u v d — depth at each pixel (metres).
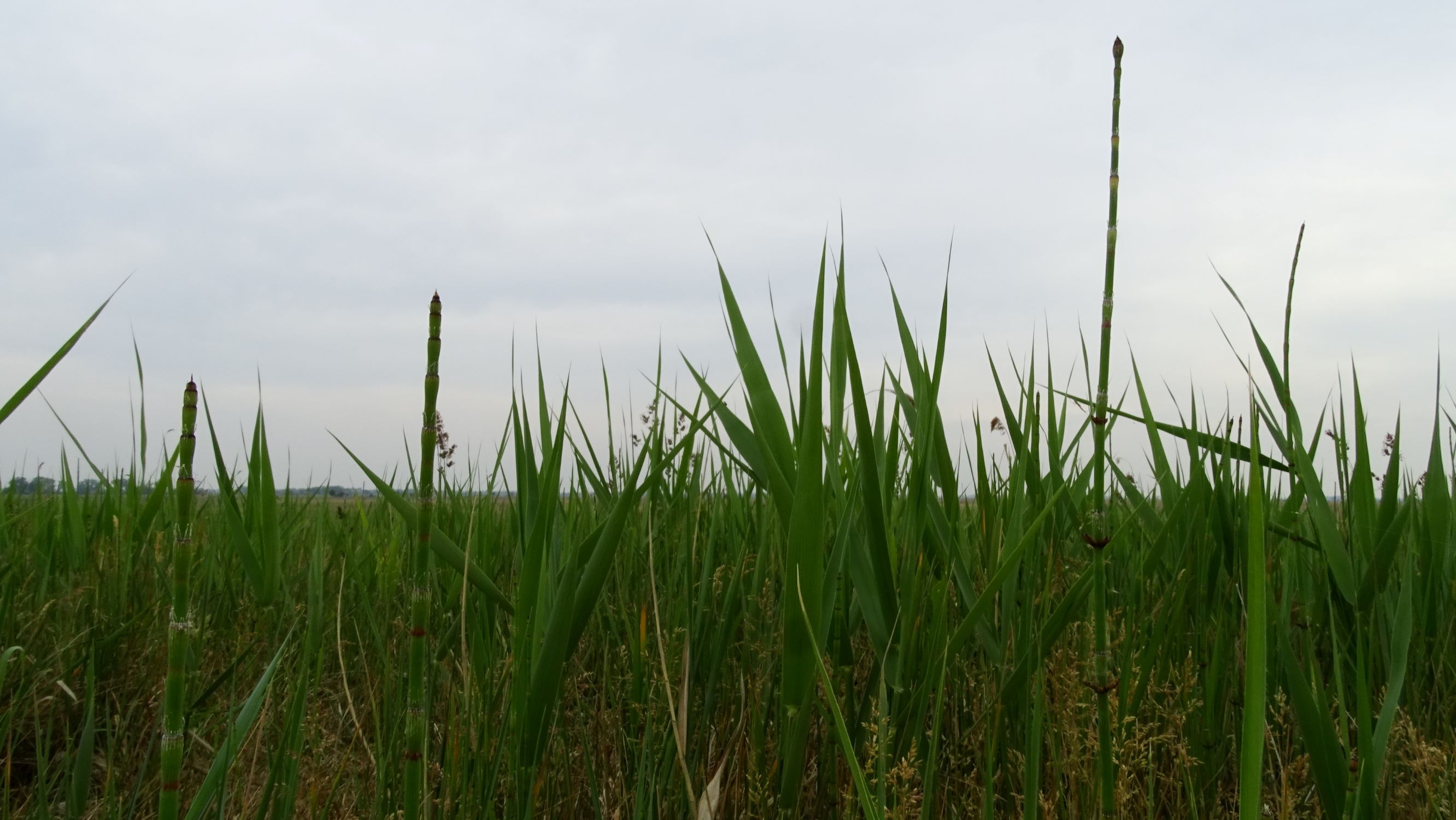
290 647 2.96
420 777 1.68
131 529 3.90
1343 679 2.43
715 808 2.21
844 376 2.17
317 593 2.83
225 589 3.62
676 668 2.45
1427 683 2.59
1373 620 2.48
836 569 2.01
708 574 2.68
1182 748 2.10
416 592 1.55
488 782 2.13
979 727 2.32
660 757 2.36
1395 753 2.12
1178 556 2.76
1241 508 2.53
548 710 2.00
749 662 2.67
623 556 3.11
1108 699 1.69
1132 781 2.06
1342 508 2.87
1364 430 2.62
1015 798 2.09
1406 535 2.75
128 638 3.12
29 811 2.24
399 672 2.67
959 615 2.58
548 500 2.06
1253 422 1.21
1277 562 2.84
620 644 2.74
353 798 2.35
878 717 1.95
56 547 4.10
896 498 2.97
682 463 2.72
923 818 1.80
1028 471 2.61
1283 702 2.36
